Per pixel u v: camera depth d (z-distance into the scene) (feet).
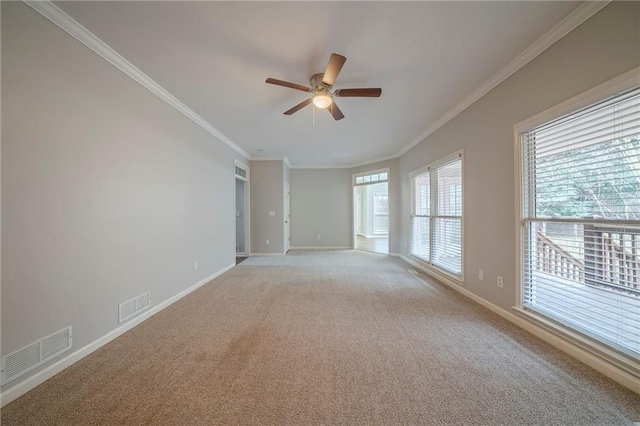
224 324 7.89
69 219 5.79
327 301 9.88
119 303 7.20
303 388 5.00
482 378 5.27
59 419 4.27
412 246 16.92
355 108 10.95
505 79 8.05
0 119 4.61
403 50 7.04
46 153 5.32
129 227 7.61
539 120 6.79
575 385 5.04
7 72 4.71
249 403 4.61
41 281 5.21
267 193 20.65
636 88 4.84
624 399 4.66
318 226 23.97
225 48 6.88
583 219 5.88
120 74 7.30
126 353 6.25
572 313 6.22
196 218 11.71
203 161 12.41
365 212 35.76
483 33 6.37
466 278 10.45
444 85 9.00
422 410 4.44
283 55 7.20
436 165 12.93
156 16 5.70
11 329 4.74
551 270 6.78
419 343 6.69
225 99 9.98
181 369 5.62
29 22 5.03
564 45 6.10
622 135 5.15
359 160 21.99
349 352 6.28
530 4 5.47
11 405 4.57
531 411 4.40
